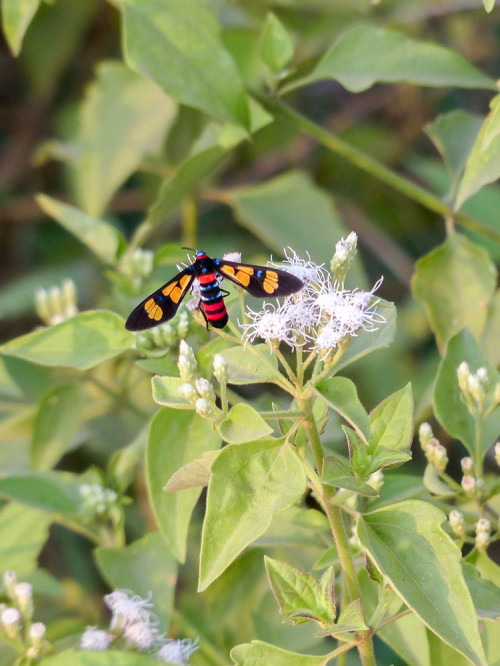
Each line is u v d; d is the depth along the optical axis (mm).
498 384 502
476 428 508
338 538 464
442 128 593
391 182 598
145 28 551
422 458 669
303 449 465
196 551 603
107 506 550
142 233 592
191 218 697
